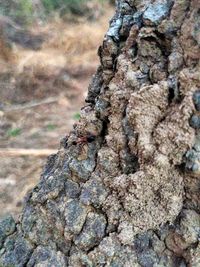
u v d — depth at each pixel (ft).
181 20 0.63
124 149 0.66
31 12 3.36
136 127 0.63
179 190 0.62
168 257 0.64
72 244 0.68
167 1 0.65
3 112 2.49
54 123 2.39
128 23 0.69
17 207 1.75
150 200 0.63
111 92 0.68
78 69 2.88
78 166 0.70
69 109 2.53
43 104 2.58
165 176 0.62
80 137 0.71
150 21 0.65
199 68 0.60
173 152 0.61
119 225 0.65
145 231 0.64
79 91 2.70
